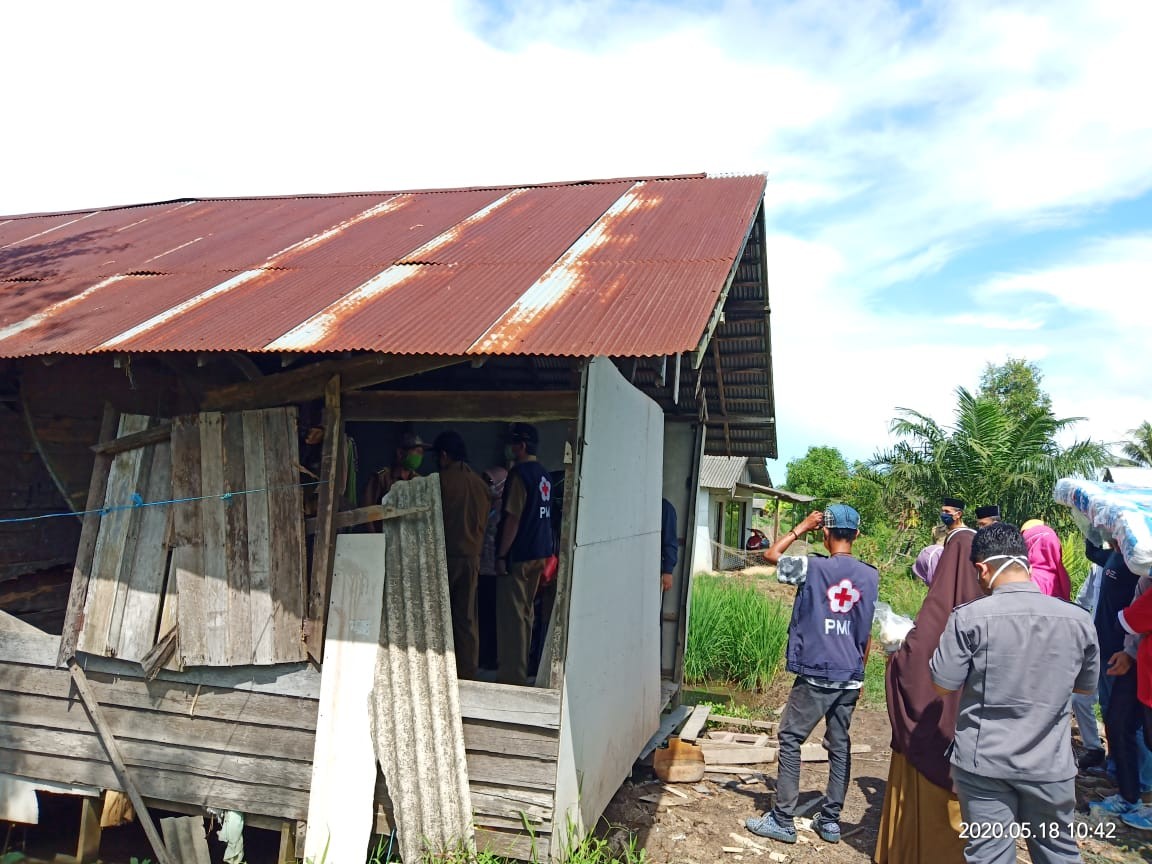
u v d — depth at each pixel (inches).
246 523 185.8
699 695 370.3
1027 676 139.9
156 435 193.9
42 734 197.0
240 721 183.3
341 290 208.2
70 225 341.4
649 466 246.7
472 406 177.5
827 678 197.8
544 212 276.2
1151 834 210.4
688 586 313.4
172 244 287.3
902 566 758.5
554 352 153.3
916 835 171.6
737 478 1032.2
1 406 236.4
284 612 181.5
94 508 197.5
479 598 262.2
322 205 334.6
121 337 187.6
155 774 187.9
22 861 201.9
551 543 204.5
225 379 226.8
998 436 729.0
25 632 199.8
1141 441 994.1
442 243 247.3
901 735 172.6
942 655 146.9
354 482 217.6
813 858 195.2
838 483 1417.3
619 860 190.7
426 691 172.2
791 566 201.6
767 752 265.1
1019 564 148.4
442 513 181.5
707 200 268.1
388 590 177.5
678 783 241.9
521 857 164.4
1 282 262.7
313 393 186.7
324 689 176.2
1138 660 200.8
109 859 201.9
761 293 265.1
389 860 169.3
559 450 318.7
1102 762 255.0
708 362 295.7
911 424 752.3
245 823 182.9
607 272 203.8
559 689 165.9
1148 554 188.1
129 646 188.4
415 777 169.8
